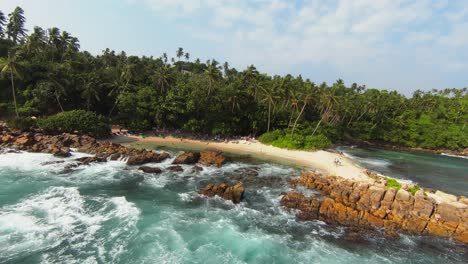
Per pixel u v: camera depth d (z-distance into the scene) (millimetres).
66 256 21500
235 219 29516
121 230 25594
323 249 25391
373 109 98125
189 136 70062
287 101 74438
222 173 44188
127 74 74562
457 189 48250
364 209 32656
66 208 28906
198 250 23594
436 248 27156
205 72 71375
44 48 81062
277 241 26031
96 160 44000
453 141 93688
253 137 75125
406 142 94688
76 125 56531
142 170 42000
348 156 67938
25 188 32906
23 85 67625
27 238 23281
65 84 68250
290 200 33219
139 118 68562
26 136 49188
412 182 49188
